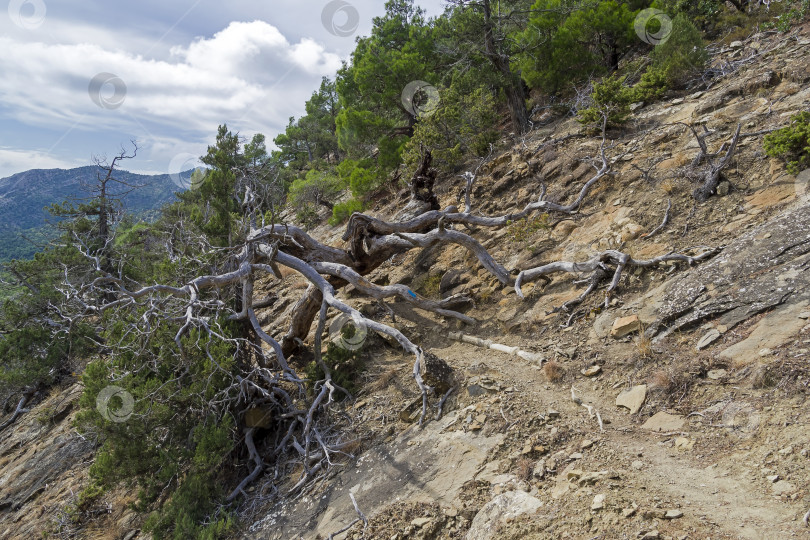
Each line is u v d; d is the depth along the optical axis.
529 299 10.24
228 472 9.23
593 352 7.66
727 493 4.41
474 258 12.61
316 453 8.23
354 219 12.22
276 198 12.98
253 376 9.98
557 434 6.19
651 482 4.85
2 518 12.33
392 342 10.63
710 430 5.32
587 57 18.69
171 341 9.84
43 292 19.66
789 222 7.39
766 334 5.97
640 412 6.10
